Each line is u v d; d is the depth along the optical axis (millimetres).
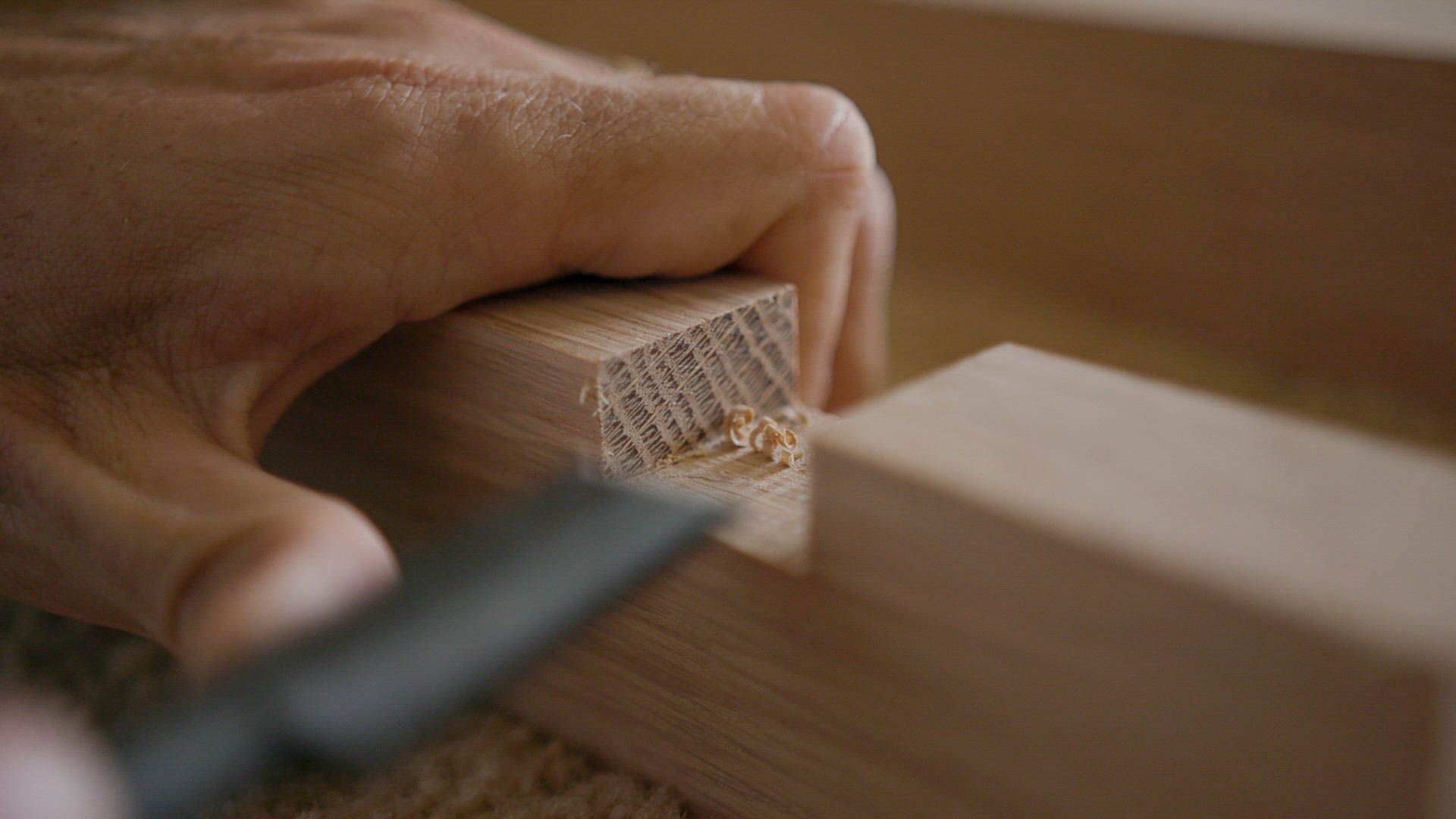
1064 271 597
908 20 613
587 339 343
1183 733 281
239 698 290
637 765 350
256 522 315
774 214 372
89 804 276
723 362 357
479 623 303
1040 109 582
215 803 349
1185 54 526
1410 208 494
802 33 659
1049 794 294
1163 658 280
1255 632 273
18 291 346
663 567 328
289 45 373
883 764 312
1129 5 561
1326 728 272
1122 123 554
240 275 346
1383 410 504
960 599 292
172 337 349
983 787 301
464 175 351
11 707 281
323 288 348
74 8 406
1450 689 261
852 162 374
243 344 351
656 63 731
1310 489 283
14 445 337
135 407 344
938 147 625
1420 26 505
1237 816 281
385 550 316
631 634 338
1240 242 536
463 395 355
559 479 332
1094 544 279
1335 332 519
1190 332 562
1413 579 273
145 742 284
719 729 333
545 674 357
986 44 587
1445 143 483
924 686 301
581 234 362
